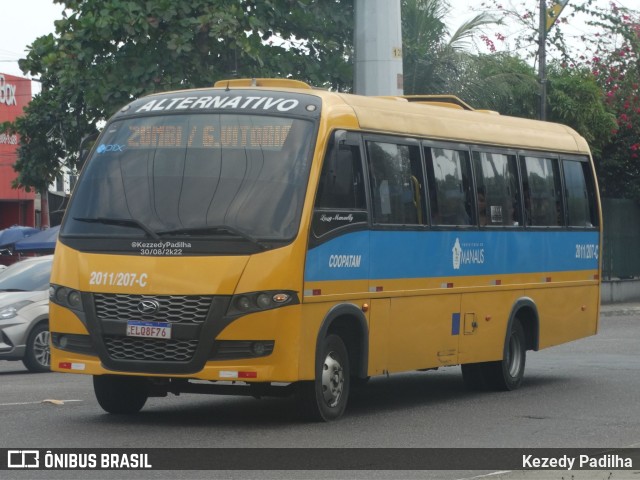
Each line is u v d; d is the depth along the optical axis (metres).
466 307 14.14
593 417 12.56
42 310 18.34
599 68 36.31
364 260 12.09
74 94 23.38
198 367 10.88
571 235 16.73
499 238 14.88
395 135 12.88
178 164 11.52
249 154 11.43
